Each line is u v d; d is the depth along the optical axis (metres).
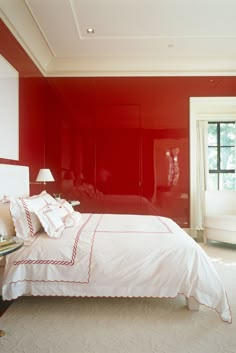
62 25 3.13
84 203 4.23
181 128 4.19
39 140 3.96
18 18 2.82
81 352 1.51
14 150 3.13
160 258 1.89
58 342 1.59
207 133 4.95
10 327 1.73
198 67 4.12
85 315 1.88
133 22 3.09
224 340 1.62
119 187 4.23
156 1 2.71
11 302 2.04
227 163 5.10
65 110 4.20
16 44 2.83
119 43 3.59
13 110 3.11
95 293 1.85
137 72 4.15
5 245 1.65
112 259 1.87
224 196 4.08
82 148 4.22
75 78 4.19
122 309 1.96
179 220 4.22
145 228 2.34
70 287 1.85
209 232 3.81
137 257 1.88
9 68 3.02
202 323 1.79
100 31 3.28
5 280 1.82
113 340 1.61
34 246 1.92
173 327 1.74
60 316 1.86
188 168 4.19
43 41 3.52
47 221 2.11
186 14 2.93
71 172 4.23
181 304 2.03
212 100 4.15
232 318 1.85
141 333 1.68
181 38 3.46
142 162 4.21
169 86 4.17
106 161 4.22
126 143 4.21
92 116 4.20
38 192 3.86
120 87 4.18
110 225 2.46
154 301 2.08
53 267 1.85
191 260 1.89
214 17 2.99
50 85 4.20
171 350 1.53
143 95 4.17
